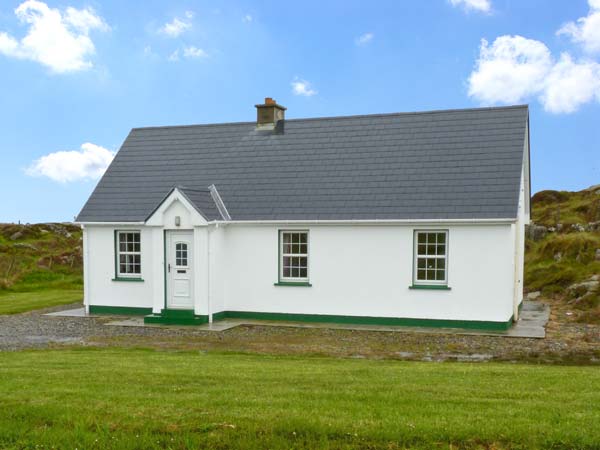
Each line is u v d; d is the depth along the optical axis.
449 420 7.09
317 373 10.32
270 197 19.62
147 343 15.31
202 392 8.60
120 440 6.80
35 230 49.41
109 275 20.78
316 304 18.73
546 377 9.99
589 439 6.47
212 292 18.89
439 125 20.02
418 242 17.92
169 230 19.05
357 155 20.05
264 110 22.38
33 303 23.81
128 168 22.36
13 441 6.92
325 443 6.64
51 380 9.49
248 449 6.62
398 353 13.99
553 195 47.41
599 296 21.84
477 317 17.23
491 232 17.08
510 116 19.36
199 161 21.83
